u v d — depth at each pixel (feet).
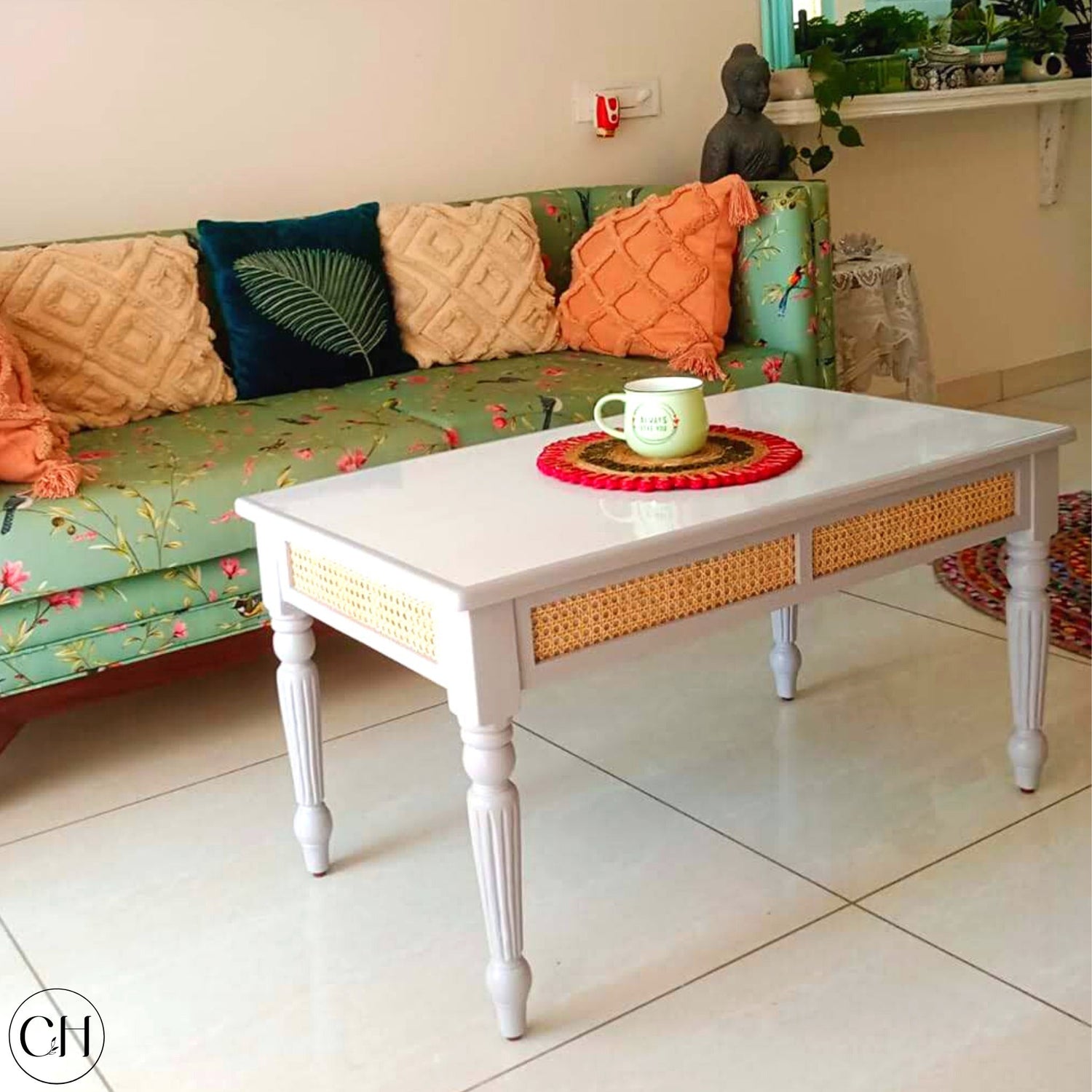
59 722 8.16
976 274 14.15
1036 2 13.69
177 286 8.78
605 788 6.83
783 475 5.42
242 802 7.01
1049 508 5.95
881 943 5.37
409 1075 4.88
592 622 4.73
